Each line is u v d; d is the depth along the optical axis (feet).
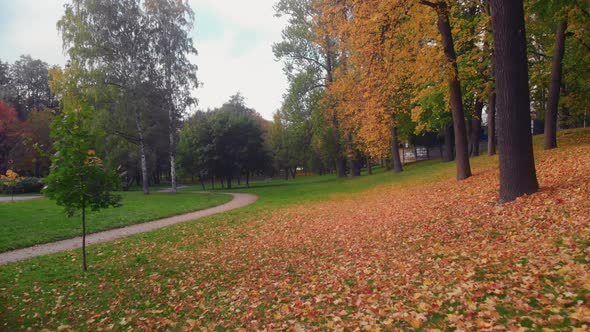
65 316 21.98
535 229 22.58
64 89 99.55
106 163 31.50
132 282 27.84
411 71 48.75
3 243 43.21
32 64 213.87
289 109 128.67
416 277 19.97
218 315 19.71
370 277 21.63
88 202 30.91
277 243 36.88
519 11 27.94
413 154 179.42
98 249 40.47
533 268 17.07
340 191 88.79
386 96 49.65
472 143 94.68
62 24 99.50
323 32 53.06
